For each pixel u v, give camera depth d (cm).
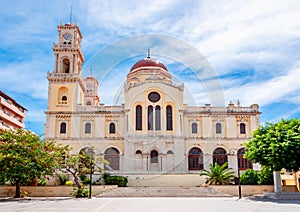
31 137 3388
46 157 3369
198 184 4238
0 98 5275
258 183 3875
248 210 1981
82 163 3697
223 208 2114
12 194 3562
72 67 5784
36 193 3625
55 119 5547
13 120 5734
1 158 3095
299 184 3878
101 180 4288
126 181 4247
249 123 5638
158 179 4256
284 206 2284
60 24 5934
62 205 2344
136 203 2530
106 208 2088
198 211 1905
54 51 5816
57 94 5644
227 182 4012
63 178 4212
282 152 2988
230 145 5488
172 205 2342
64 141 5409
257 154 3183
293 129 3122
